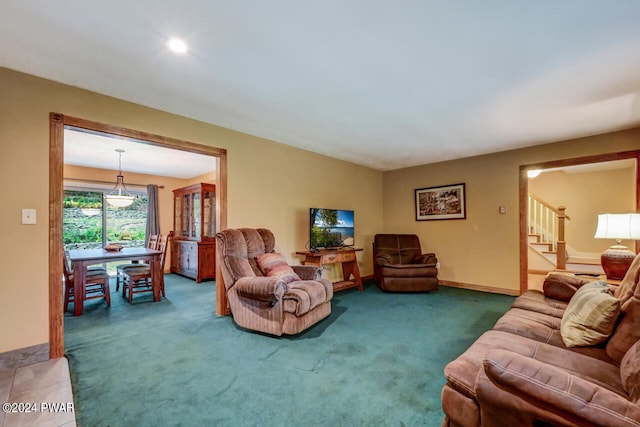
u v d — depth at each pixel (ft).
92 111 8.25
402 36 5.81
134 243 21.12
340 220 14.98
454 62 6.75
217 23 5.42
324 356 7.57
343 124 10.91
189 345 8.29
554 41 5.94
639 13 5.10
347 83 7.76
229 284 9.89
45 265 7.49
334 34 5.75
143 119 9.21
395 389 6.07
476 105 9.13
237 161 11.74
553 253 18.65
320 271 11.62
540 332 5.73
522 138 12.49
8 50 6.32
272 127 11.32
